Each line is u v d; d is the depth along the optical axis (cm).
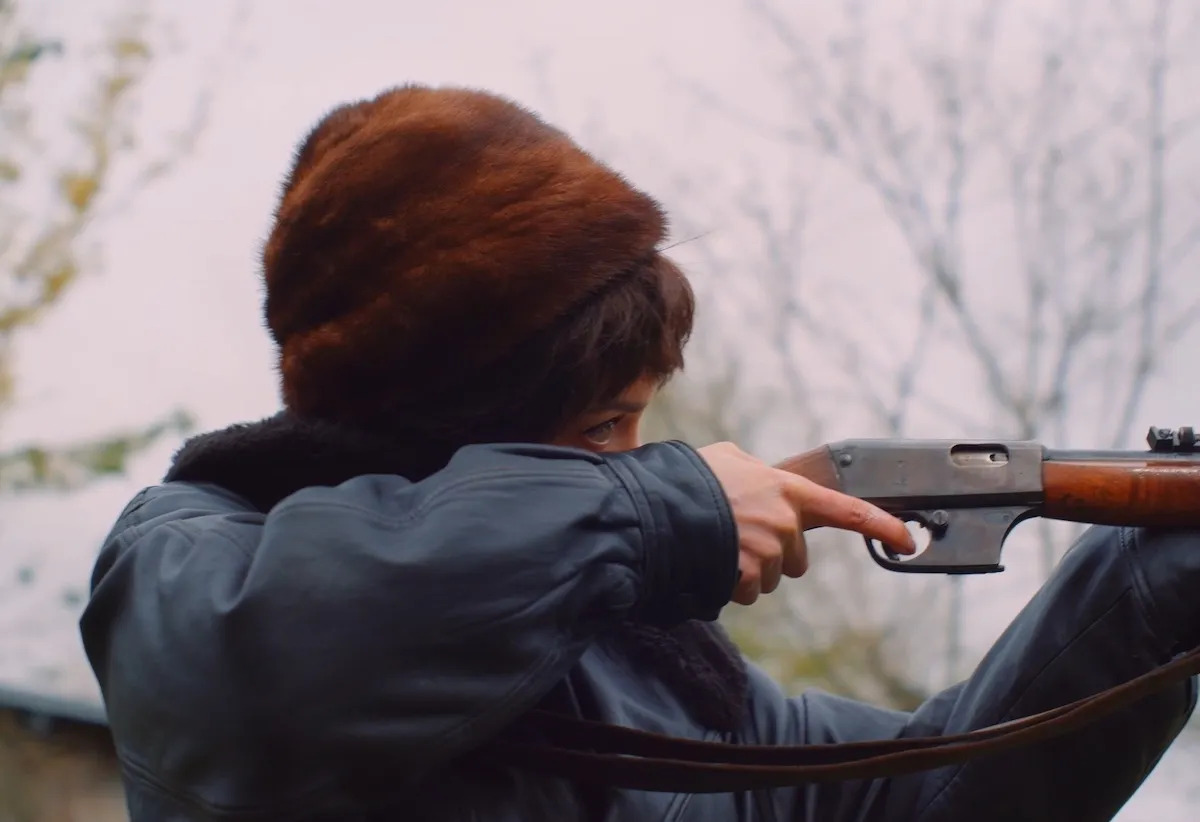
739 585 110
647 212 116
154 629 107
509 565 103
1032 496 120
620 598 106
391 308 112
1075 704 116
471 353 112
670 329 118
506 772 114
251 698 101
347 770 101
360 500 105
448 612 102
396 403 114
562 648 105
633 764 113
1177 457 120
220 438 119
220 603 104
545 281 111
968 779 128
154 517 116
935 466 120
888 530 112
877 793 132
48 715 520
